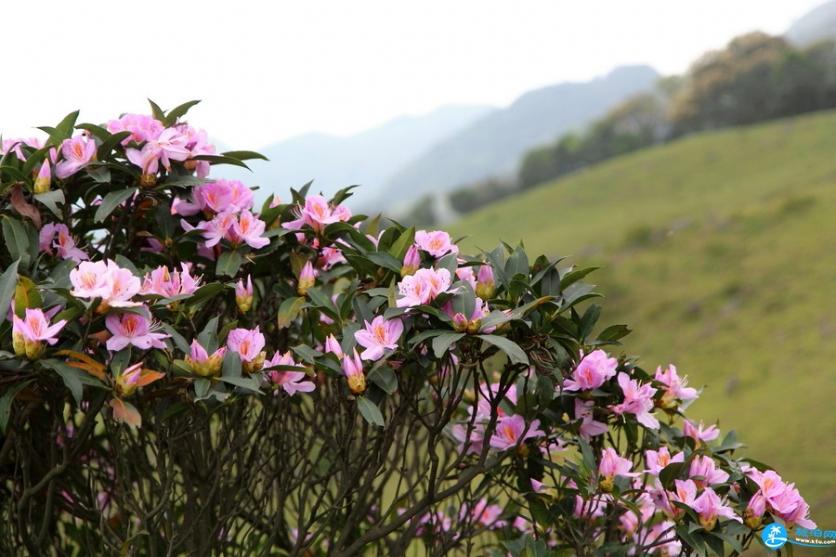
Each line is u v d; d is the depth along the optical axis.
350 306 1.83
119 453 1.87
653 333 16.64
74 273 1.49
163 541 2.13
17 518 1.87
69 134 1.83
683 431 2.20
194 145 1.92
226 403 1.67
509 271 1.92
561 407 2.02
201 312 2.02
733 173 33.34
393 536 2.72
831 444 8.45
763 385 12.00
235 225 1.87
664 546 2.29
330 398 2.17
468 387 2.46
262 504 2.08
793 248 18.17
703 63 64.19
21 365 1.45
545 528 2.11
